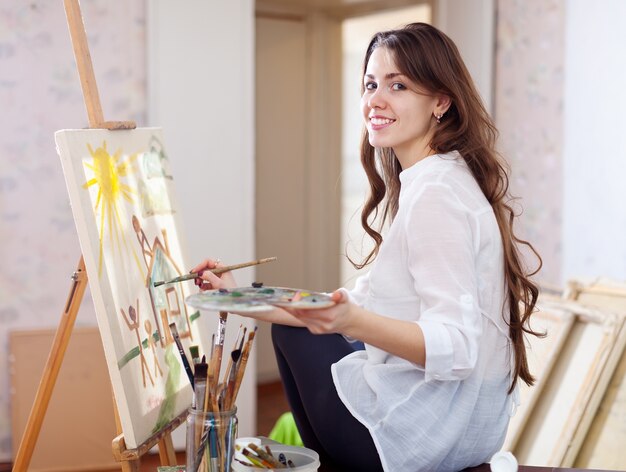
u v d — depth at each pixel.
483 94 4.49
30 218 3.98
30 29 3.92
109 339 1.88
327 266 5.71
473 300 1.81
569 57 4.19
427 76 1.98
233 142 4.13
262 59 5.39
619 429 2.93
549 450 2.98
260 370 5.45
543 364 3.15
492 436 2.05
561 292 3.56
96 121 2.11
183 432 4.01
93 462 3.91
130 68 4.04
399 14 5.49
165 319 2.22
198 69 4.05
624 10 3.90
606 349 3.00
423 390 1.94
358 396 2.00
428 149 2.04
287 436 3.25
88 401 3.92
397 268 1.94
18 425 3.88
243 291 1.80
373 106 2.02
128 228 2.10
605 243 4.05
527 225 4.42
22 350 3.90
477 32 4.50
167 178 2.47
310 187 5.64
